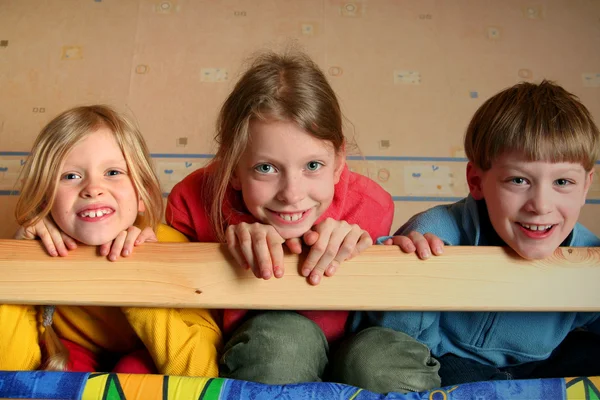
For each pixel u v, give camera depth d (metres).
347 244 0.67
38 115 1.58
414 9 1.71
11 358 0.74
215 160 0.94
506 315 0.84
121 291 0.66
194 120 1.58
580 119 0.74
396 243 0.72
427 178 1.55
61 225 0.73
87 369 0.83
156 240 0.73
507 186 0.74
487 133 0.78
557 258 0.69
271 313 0.80
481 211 0.86
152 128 1.58
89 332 0.86
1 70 1.63
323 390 0.58
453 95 1.63
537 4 1.71
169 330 0.76
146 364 0.80
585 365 0.86
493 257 0.69
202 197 0.99
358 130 1.58
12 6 1.70
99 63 1.64
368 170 1.54
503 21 1.71
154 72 1.63
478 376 0.83
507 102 0.79
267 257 0.66
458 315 0.86
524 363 0.91
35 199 0.74
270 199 0.78
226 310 0.86
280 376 0.72
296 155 0.75
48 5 1.70
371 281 0.67
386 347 0.75
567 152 0.70
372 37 1.68
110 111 0.83
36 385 0.59
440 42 1.68
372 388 0.72
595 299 0.67
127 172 0.79
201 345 0.77
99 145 0.76
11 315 0.75
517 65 1.67
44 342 0.79
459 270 0.68
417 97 1.62
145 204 0.83
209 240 0.97
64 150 0.75
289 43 1.66
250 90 0.80
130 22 1.68
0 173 1.52
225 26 1.68
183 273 0.67
